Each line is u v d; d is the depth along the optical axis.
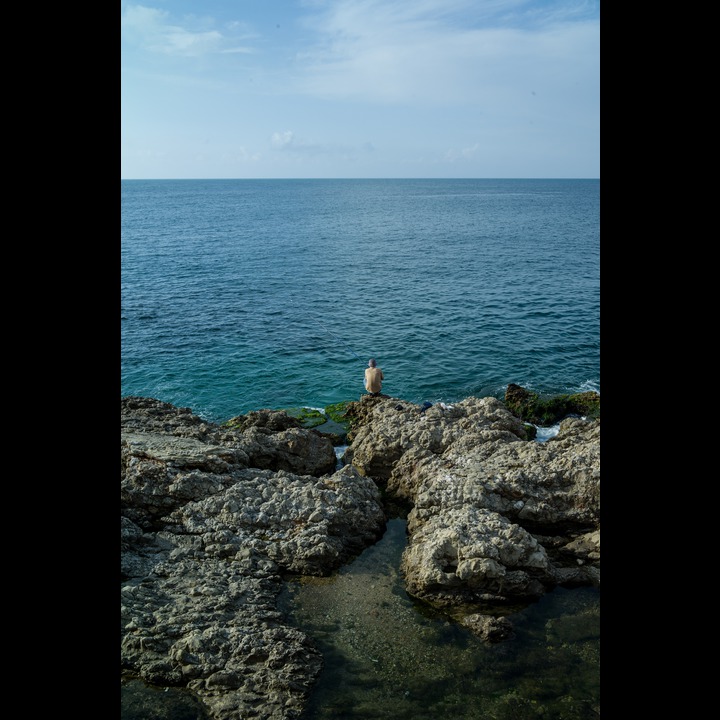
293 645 7.17
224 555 9.02
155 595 7.96
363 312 29.64
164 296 33.94
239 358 22.44
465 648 7.38
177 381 20.19
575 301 31.92
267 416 14.31
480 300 32.25
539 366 21.62
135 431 12.45
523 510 9.78
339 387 19.64
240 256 50.69
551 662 7.14
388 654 7.29
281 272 42.12
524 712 6.42
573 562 9.05
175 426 13.02
